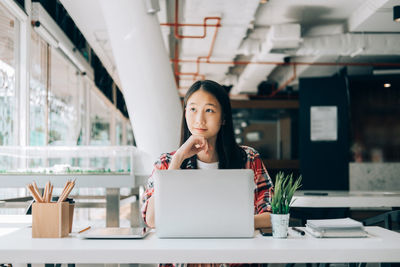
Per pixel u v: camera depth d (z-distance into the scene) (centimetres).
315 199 321
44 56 513
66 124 635
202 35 637
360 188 680
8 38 399
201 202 138
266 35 729
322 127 668
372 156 741
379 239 139
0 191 389
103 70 918
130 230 151
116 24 404
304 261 122
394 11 509
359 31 688
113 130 1113
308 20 690
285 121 1129
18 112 422
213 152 169
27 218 201
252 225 139
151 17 410
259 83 1049
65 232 146
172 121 410
